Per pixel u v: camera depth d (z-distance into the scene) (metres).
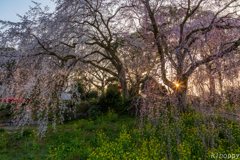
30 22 5.43
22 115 5.34
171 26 6.23
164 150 3.84
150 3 6.18
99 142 4.92
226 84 3.84
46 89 5.03
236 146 3.90
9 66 5.30
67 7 5.79
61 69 6.11
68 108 8.38
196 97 4.12
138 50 7.27
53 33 6.05
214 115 3.66
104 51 11.00
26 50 5.55
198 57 4.76
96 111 8.59
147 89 4.02
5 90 5.09
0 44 5.27
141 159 3.44
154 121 4.36
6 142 4.91
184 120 5.45
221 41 4.89
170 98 3.78
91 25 7.39
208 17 6.00
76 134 5.67
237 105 3.59
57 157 4.02
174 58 4.63
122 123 6.82
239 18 4.80
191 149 4.03
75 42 6.65
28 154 4.21
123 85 9.84
